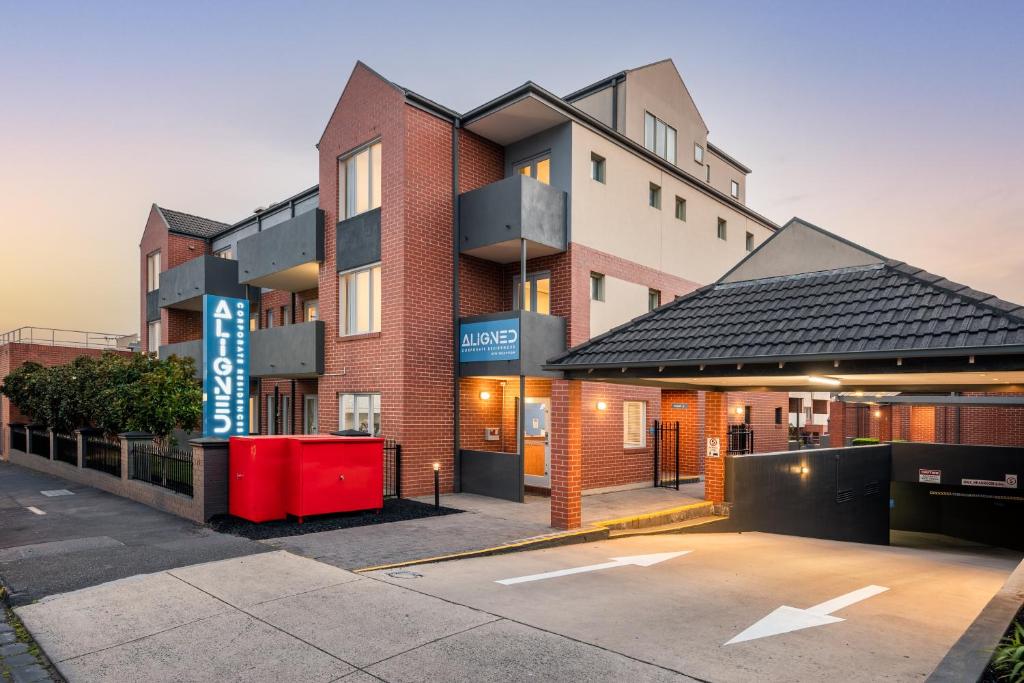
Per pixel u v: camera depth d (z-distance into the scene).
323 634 5.38
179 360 17.77
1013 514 23.78
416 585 6.80
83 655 5.04
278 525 9.79
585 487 14.70
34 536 9.27
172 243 24.05
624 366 9.10
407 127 13.77
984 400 18.53
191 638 5.34
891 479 22.72
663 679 4.50
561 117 14.38
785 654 5.05
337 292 15.45
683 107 21.14
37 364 22.17
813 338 7.64
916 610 6.81
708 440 13.98
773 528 15.10
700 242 19.66
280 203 20.59
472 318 14.13
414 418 13.46
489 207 13.98
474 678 4.53
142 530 9.62
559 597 6.56
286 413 20.02
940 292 7.61
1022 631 4.21
